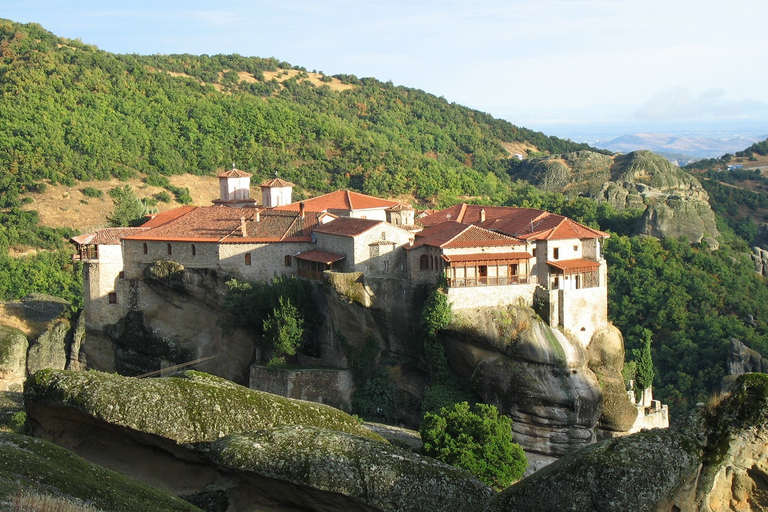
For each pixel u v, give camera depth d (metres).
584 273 68.88
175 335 77.75
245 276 74.38
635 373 72.75
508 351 63.25
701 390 101.00
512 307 65.12
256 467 30.11
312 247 75.19
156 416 32.47
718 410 25.47
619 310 118.62
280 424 34.25
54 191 145.00
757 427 24.72
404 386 67.12
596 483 24.33
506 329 63.78
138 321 79.06
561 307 65.88
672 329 114.31
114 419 32.03
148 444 33.06
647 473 24.19
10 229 132.38
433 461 31.58
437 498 29.91
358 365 67.81
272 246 74.56
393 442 50.28
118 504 26.47
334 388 67.19
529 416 62.25
